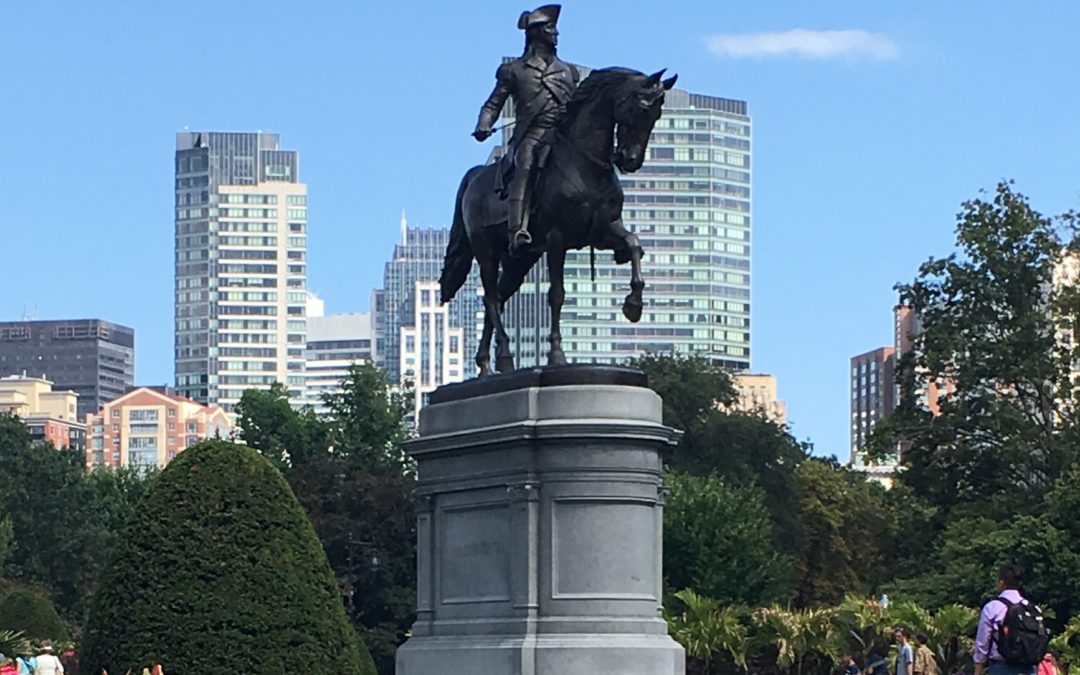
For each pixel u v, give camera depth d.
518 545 26.89
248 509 34.75
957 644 49.28
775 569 71.81
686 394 90.12
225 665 33.72
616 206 27.50
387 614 84.06
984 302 67.81
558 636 26.44
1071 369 68.69
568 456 26.75
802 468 97.00
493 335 31.14
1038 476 66.94
